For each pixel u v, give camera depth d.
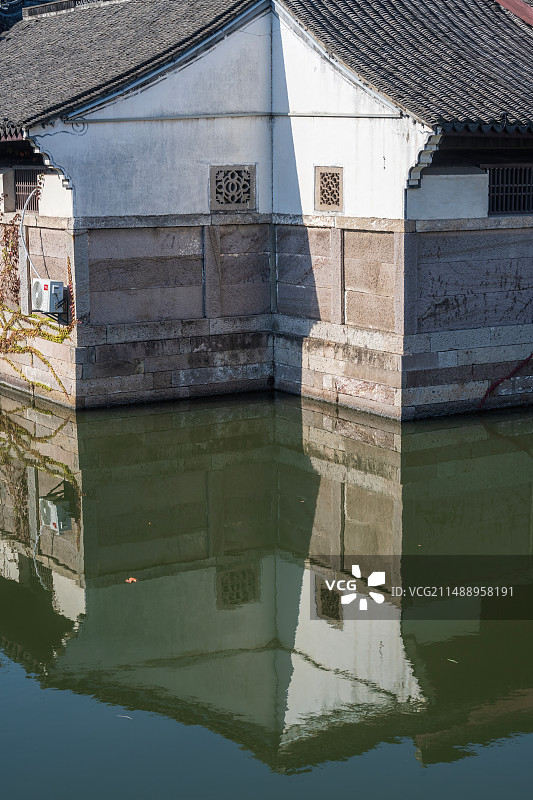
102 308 15.10
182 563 10.90
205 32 15.05
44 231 15.48
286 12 15.17
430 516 11.69
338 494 12.33
